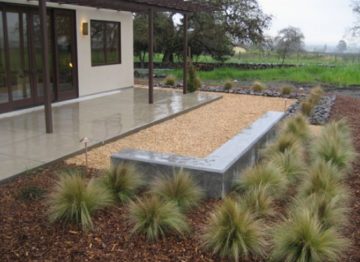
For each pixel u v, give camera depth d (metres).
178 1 9.88
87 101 9.86
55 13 9.35
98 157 5.70
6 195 4.20
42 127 7.06
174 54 22.72
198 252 3.23
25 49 8.60
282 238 3.14
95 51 10.98
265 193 4.00
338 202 4.02
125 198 4.08
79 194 3.67
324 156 5.25
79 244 3.29
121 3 8.31
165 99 10.33
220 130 7.56
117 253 3.18
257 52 26.42
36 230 3.47
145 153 4.80
